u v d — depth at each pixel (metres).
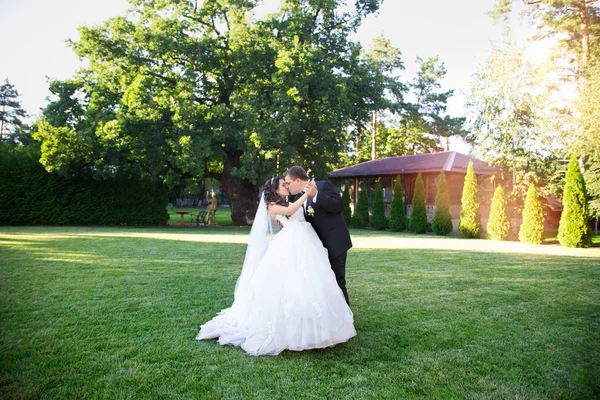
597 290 5.36
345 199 20.77
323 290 3.24
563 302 4.73
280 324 3.16
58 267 6.71
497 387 2.59
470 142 19.80
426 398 2.43
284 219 3.58
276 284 3.25
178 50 17.67
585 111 15.10
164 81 19.08
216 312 4.20
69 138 16.19
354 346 3.31
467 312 4.30
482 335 3.58
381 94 20.27
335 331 3.18
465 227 14.79
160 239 11.70
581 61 21.27
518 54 16.22
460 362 2.98
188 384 2.59
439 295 5.05
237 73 18.47
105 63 18.55
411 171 20.88
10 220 17.31
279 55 16.44
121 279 5.80
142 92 16.98
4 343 3.26
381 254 8.92
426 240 12.93
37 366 2.83
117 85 18.61
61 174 16.92
